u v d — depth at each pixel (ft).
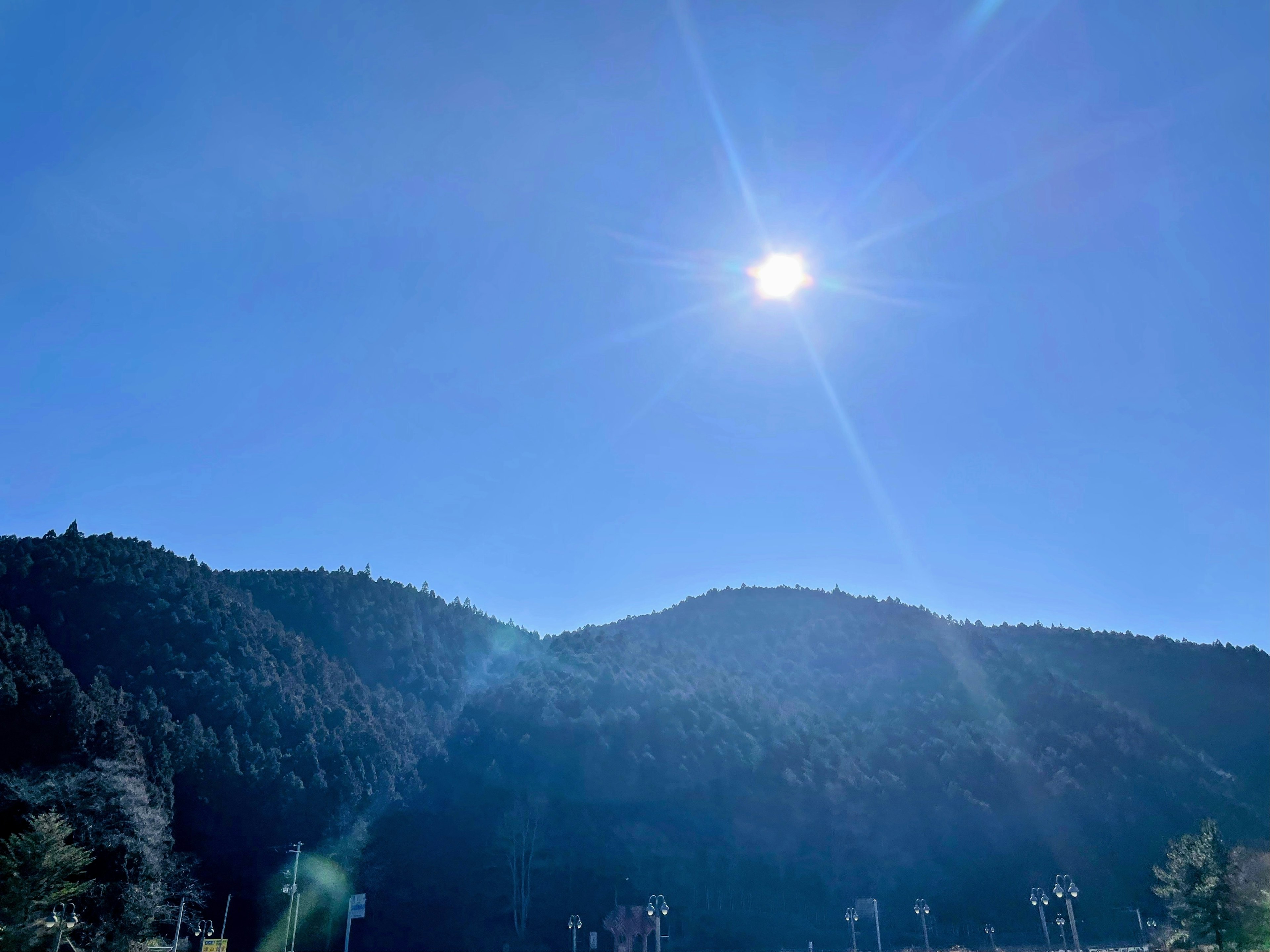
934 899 430.61
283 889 312.50
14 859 200.44
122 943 246.88
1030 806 479.82
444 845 412.98
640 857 413.59
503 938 386.52
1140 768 526.16
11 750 270.46
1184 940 260.62
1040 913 293.43
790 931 409.08
